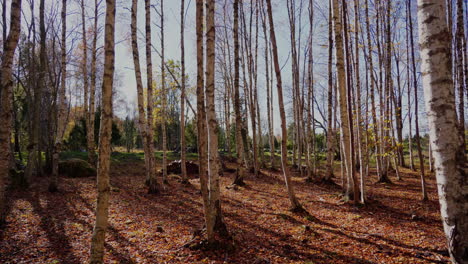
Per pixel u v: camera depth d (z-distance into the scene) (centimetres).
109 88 367
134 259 479
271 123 2017
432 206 887
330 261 487
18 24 580
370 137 1147
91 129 1628
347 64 812
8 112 570
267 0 769
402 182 1475
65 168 1421
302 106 1816
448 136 263
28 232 585
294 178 1647
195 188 1212
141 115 1102
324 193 1148
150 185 1059
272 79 2009
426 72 280
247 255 505
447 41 274
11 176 1020
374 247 546
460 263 251
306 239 588
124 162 2086
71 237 573
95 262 346
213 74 559
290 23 1564
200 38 511
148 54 1116
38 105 1071
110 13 373
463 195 256
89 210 778
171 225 672
